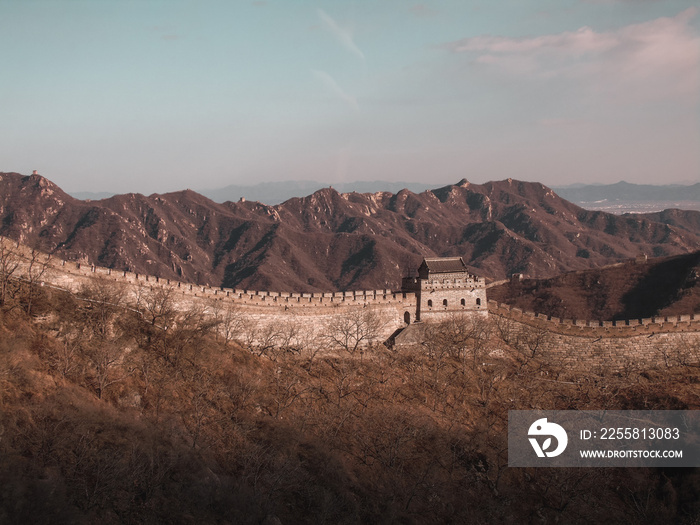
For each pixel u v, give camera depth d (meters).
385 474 88.19
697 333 124.88
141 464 70.88
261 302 112.38
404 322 122.81
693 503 96.12
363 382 105.56
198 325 101.88
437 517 84.94
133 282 102.81
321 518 76.44
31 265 90.69
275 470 80.94
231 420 88.44
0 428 67.50
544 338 124.06
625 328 124.75
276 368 103.81
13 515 59.69
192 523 68.81
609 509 95.12
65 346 85.00
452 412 103.88
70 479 66.12
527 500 92.75
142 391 86.50
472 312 125.06
